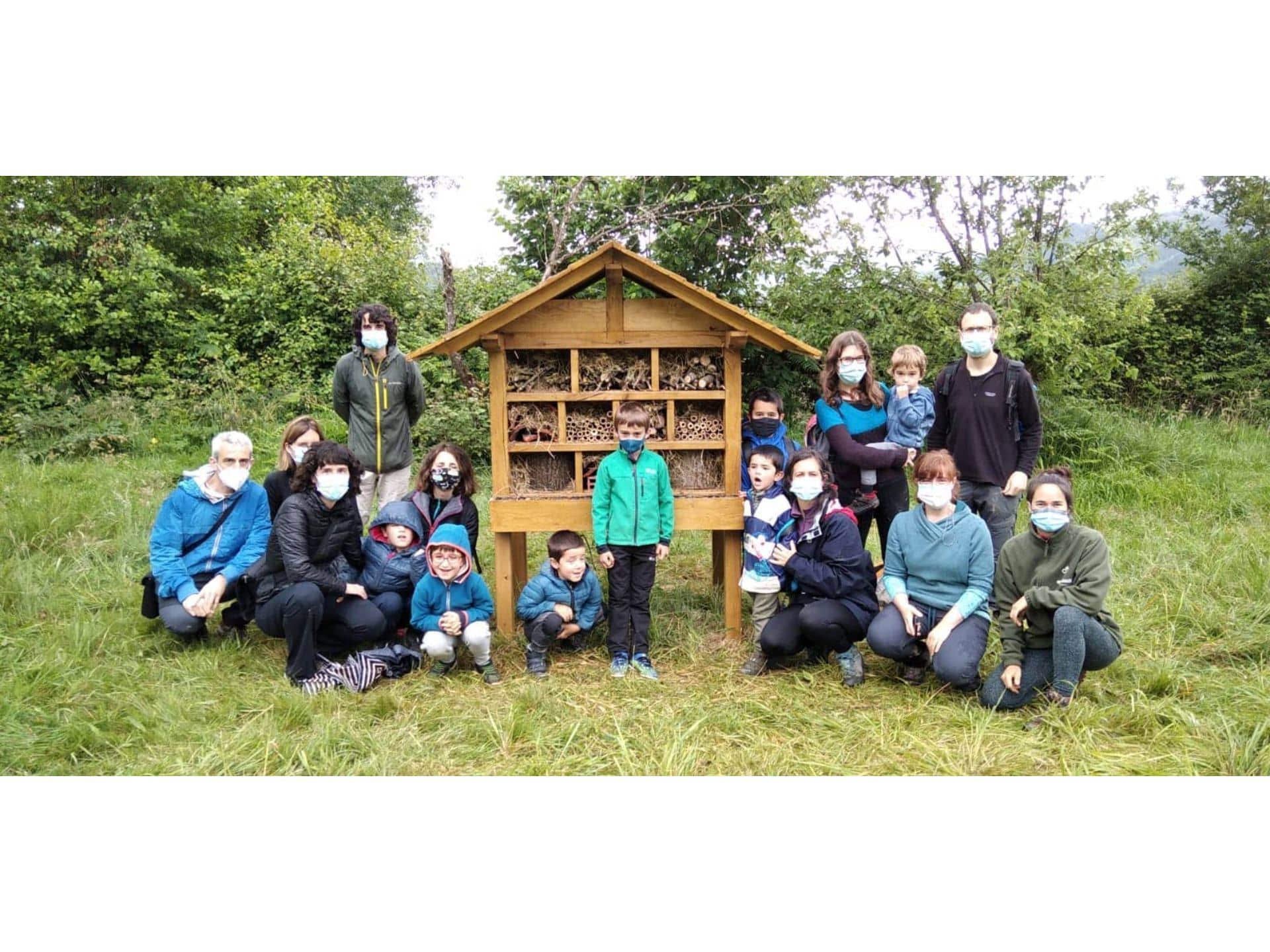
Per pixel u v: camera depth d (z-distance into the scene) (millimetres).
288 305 13383
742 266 10656
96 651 4957
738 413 5109
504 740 4020
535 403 5230
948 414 5203
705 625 5496
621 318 5031
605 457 4977
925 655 4684
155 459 10203
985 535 4543
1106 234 9898
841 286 10086
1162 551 6613
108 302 12648
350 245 15695
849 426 5270
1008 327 9164
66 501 7559
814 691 4605
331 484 4660
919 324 9898
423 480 5113
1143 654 4898
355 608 4828
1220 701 4316
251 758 3861
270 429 11625
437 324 13039
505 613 5301
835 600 4676
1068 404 10531
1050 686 4340
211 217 14469
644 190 10500
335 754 3924
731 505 5109
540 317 5027
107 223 13281
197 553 5125
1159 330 14508
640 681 4688
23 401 11391
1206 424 12766
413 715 4305
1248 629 5148
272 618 4730
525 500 5094
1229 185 14859
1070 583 4285
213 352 12719
